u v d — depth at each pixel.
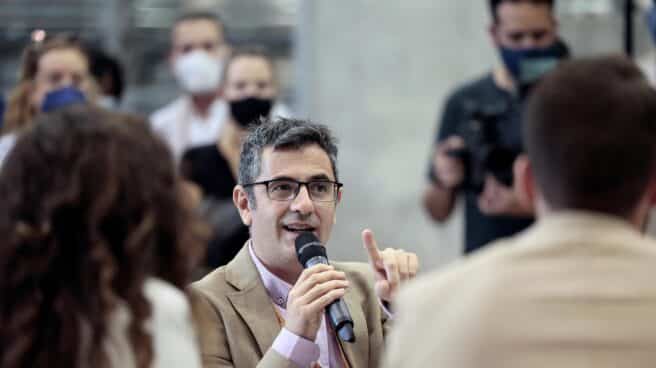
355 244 9.38
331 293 3.95
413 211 9.36
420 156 9.39
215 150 6.92
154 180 2.85
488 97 7.16
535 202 2.89
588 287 2.61
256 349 4.20
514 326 2.59
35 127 2.85
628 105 2.66
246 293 4.29
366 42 9.46
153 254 2.85
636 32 8.82
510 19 6.75
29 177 2.79
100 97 7.95
